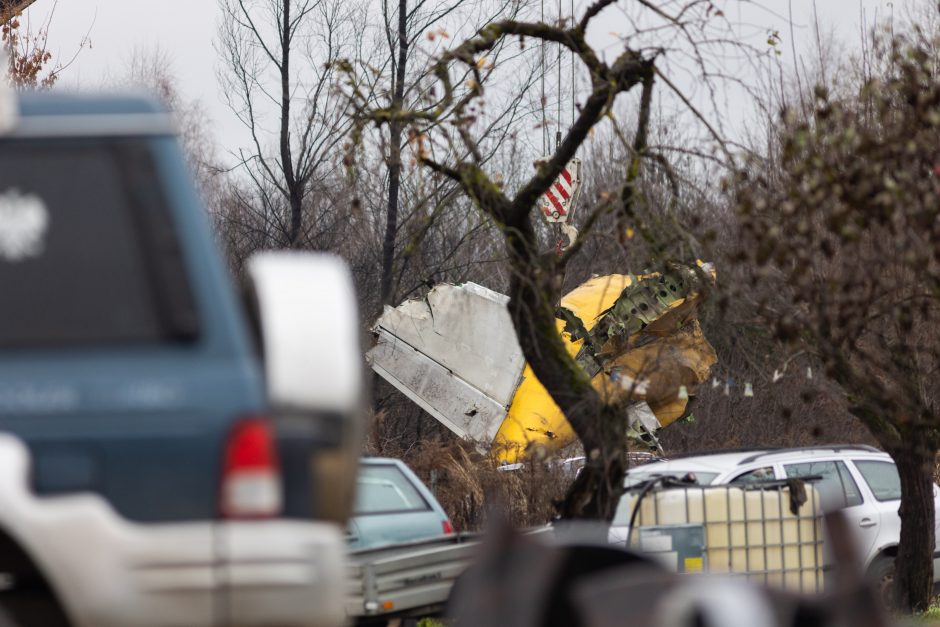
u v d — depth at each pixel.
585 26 27.42
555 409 57.22
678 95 26.19
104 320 10.92
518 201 27.78
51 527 10.47
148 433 10.72
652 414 54.50
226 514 10.69
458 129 27.34
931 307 27.00
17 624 10.92
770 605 11.73
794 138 23.89
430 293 60.06
